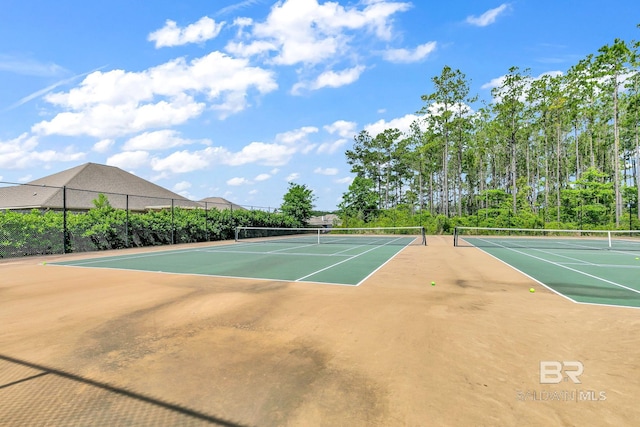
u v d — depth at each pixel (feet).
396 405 9.45
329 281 28.25
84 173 106.52
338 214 173.88
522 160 191.52
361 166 209.67
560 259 44.80
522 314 18.28
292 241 87.25
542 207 151.74
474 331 15.52
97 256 50.39
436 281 28.19
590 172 139.64
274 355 12.96
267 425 8.54
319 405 9.46
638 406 9.40
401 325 16.46
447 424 8.54
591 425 8.51
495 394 10.03
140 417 8.92
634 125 130.41
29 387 10.58
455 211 217.15
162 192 127.95
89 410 9.27
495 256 48.67
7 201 95.35
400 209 182.29
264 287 25.71
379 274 31.86
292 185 146.10
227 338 14.82
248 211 108.99
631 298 22.11
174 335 15.21
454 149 169.48
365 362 12.30
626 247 65.98
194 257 47.85
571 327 16.07
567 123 150.51
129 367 11.95
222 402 9.64
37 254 52.54
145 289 25.13
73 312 18.98
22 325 16.67
